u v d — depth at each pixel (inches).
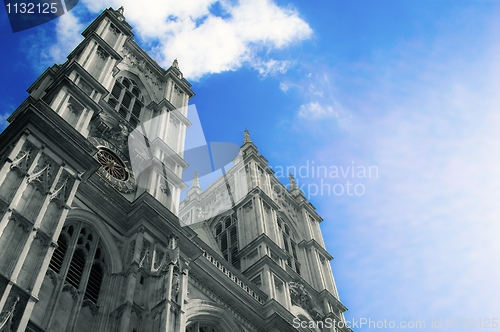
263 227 2100.1
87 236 1368.1
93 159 1355.8
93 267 1320.1
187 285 1508.4
